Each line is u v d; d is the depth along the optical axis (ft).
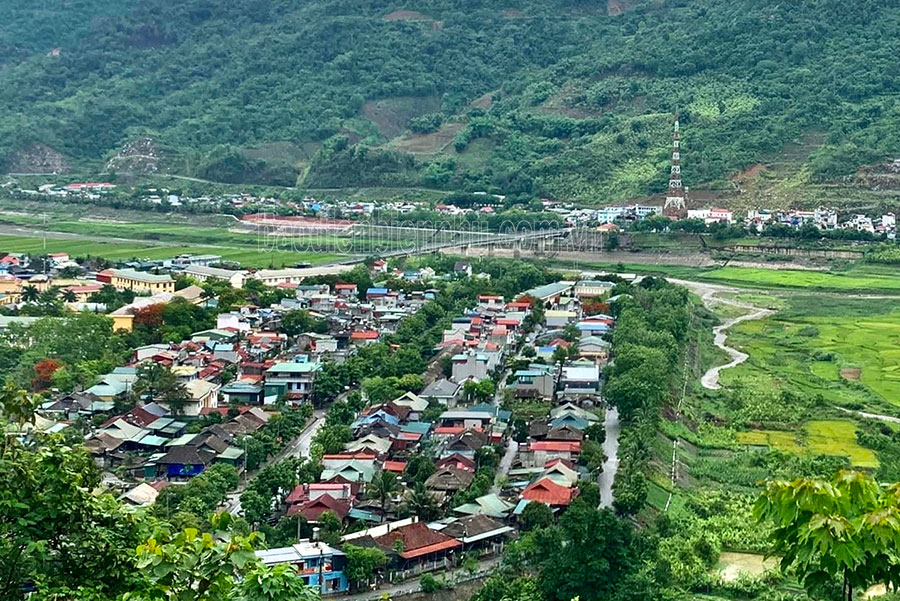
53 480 259.80
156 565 232.73
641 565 608.19
